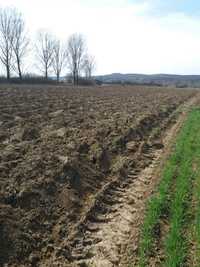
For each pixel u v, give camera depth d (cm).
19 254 902
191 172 1522
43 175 1340
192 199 1255
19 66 8788
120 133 2111
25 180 1286
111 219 1137
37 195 1186
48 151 1634
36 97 3969
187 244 970
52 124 2241
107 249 973
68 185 1310
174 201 1212
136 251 957
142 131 2328
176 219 1084
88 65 12688
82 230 1052
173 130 2534
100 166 1590
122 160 1684
